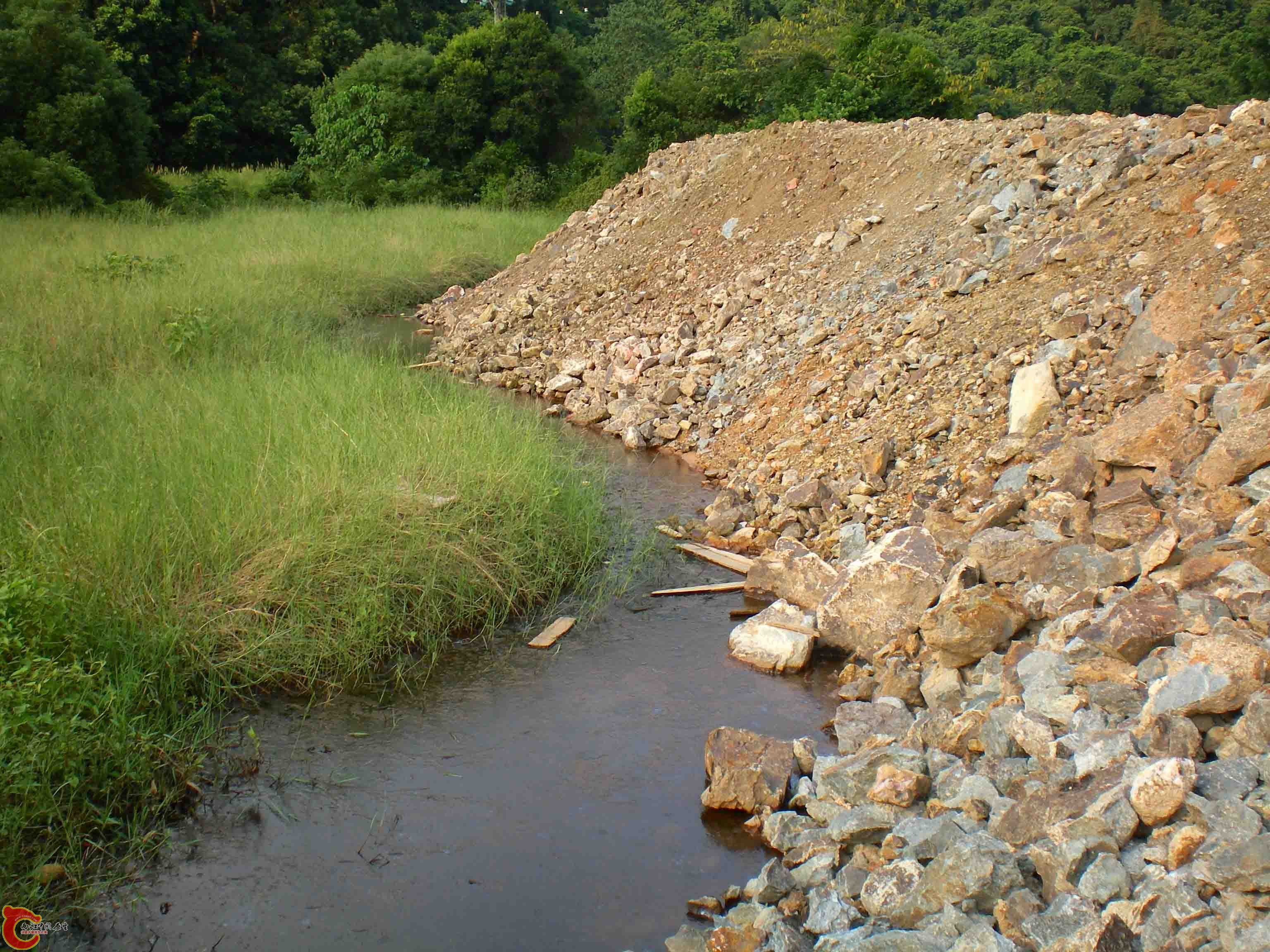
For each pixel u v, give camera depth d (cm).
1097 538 622
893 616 646
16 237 1677
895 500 801
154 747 514
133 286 1338
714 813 513
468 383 1192
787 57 3056
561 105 3259
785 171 1479
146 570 624
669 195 1641
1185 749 437
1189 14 5056
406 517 718
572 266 1616
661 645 680
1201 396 677
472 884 461
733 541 831
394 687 620
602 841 491
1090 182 1031
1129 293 845
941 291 1017
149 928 429
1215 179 894
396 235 1998
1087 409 768
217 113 3284
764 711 603
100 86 2412
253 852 476
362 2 4072
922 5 5178
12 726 464
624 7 5253
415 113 3080
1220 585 536
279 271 1617
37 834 467
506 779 535
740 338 1181
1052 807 425
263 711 588
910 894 405
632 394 1182
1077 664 520
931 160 1275
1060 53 4731
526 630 695
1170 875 369
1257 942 322
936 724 532
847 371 990
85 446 766
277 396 886
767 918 420
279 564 645
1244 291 759
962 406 854
